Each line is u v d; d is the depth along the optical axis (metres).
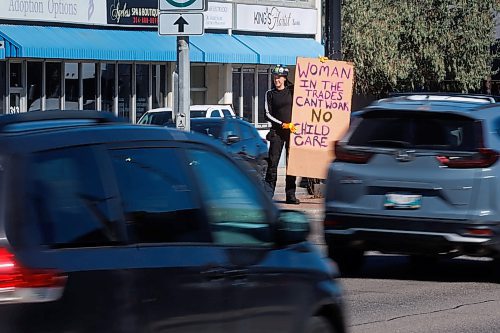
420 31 78.69
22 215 8.64
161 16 28.83
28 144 9.07
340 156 21.83
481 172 20.55
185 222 10.19
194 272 9.92
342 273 23.09
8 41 56.75
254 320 10.80
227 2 71.81
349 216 21.41
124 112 66.19
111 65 65.19
